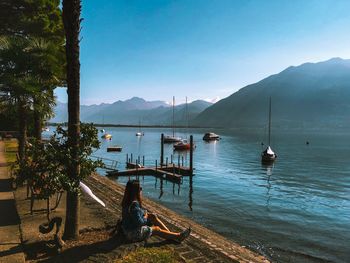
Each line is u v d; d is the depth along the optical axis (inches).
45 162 316.8
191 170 1455.5
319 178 1560.0
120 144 4244.6
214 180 1425.9
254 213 850.1
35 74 549.6
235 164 2111.2
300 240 635.5
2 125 2073.1
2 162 885.8
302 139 5900.6
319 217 827.4
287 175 1642.5
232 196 1080.2
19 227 356.2
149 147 3708.2
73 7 295.1
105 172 1552.7
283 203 989.2
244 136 7244.1
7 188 544.7
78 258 278.4
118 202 568.4
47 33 735.1
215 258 315.9
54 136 326.0
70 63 301.9
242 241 612.7
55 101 679.1
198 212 845.8
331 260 535.8
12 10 695.1
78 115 310.3
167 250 309.9
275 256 541.3
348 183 1422.2
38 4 700.7
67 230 319.6
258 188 1257.4
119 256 283.6
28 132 1273.4
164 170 1544.0
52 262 271.1
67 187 300.5
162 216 556.7
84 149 310.0
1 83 534.0
